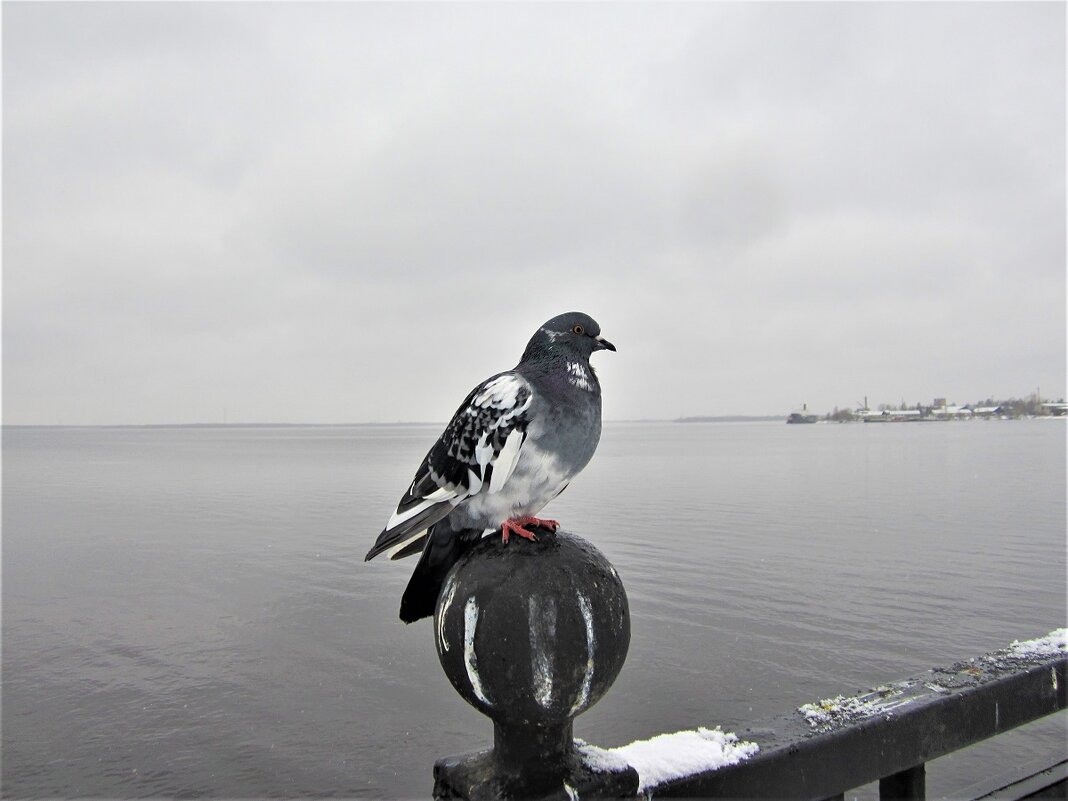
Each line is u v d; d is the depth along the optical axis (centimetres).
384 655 1669
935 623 1798
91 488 5916
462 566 197
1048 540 2891
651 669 1519
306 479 6625
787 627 1767
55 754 1227
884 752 217
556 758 190
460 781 197
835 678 1477
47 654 1691
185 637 1803
